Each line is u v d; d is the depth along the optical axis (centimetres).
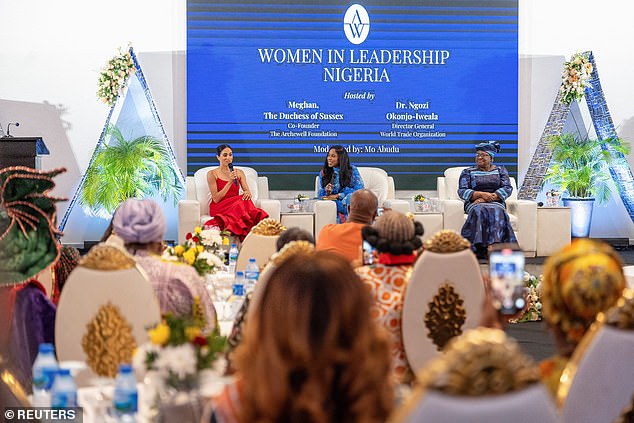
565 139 1141
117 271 314
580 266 220
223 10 1127
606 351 202
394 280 398
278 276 156
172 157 1112
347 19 1140
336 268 156
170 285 346
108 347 313
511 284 210
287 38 1137
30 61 1120
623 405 203
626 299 202
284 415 151
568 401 206
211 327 349
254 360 154
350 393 150
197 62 1129
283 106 1141
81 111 1130
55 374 274
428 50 1149
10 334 346
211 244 634
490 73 1157
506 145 1163
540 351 615
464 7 1149
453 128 1156
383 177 1087
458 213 1020
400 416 138
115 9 1127
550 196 1105
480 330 144
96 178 1086
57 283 447
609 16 1172
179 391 229
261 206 1026
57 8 1123
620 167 1135
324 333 150
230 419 158
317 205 1017
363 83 1147
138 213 357
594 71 1125
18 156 873
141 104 1134
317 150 1147
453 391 135
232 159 1073
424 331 396
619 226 1185
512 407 136
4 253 347
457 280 396
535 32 1166
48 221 352
